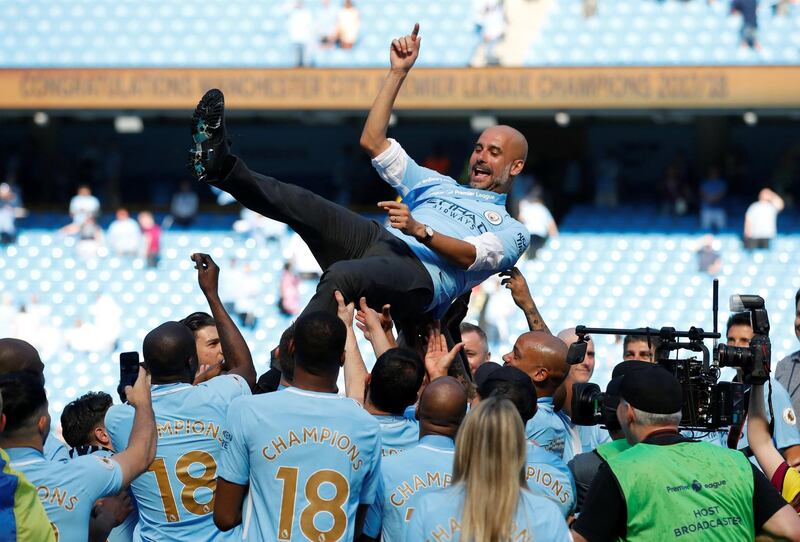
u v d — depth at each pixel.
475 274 5.49
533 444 5.05
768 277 23.44
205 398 5.27
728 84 22.72
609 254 24.14
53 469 4.40
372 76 23.27
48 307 23.64
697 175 26.58
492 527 3.80
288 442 4.33
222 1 26.20
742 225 24.62
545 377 5.66
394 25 25.97
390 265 5.12
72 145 28.41
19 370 4.95
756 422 4.98
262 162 28.41
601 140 27.66
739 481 4.36
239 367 5.67
